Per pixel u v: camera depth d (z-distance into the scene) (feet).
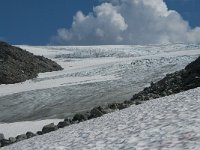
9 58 317.83
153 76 202.69
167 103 58.75
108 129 46.14
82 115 89.25
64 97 180.14
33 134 86.28
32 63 327.26
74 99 172.04
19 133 108.88
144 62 257.14
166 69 219.41
